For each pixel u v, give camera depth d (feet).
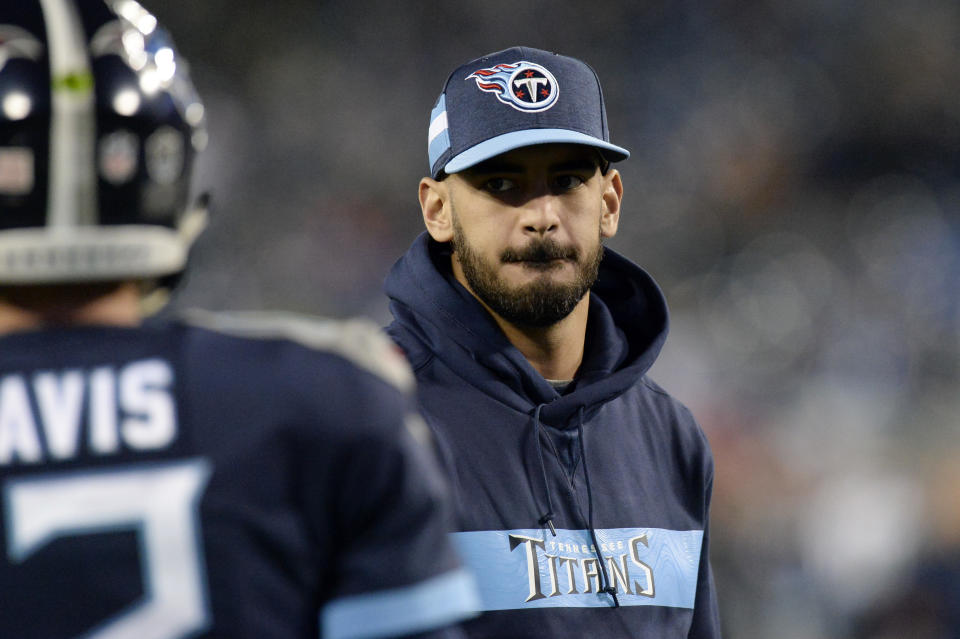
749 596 92.17
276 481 14.30
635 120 190.70
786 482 106.52
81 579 13.70
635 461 25.70
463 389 24.71
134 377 14.55
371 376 15.17
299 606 14.37
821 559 95.35
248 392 14.57
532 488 24.16
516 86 23.99
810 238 181.16
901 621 89.30
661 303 26.73
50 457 14.08
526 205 23.67
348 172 179.63
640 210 178.81
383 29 192.13
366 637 14.39
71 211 14.48
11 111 14.30
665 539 25.31
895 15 200.34
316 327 15.66
